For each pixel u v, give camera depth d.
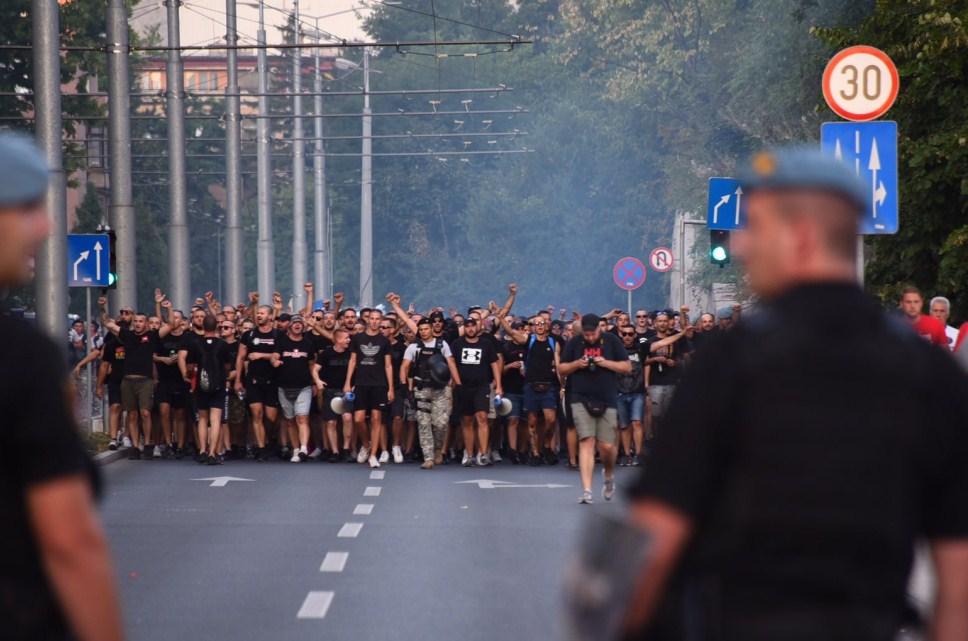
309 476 58.97
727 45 124.06
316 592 30.62
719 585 9.05
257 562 35.12
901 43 58.38
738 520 9.02
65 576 9.21
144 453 67.81
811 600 8.91
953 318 59.03
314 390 66.81
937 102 58.25
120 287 80.00
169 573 33.44
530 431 64.50
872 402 9.05
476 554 36.28
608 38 143.12
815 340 9.12
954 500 9.25
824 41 60.44
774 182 9.46
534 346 64.50
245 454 68.38
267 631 26.33
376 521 43.47
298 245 154.50
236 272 116.44
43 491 9.14
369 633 26.12
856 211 9.45
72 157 174.75
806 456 8.98
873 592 8.96
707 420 9.12
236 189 116.62
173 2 94.75
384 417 65.56
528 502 48.59
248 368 65.94
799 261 9.41
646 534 8.91
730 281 127.38
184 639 25.58
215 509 47.03
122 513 45.94
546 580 32.16
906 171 58.56
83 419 73.69
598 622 8.98
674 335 65.56
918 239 59.75
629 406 64.69
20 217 9.55
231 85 116.31
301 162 155.25
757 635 8.88
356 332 64.19
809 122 98.81
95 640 9.29
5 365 9.16
